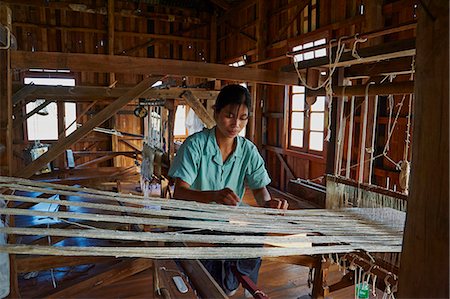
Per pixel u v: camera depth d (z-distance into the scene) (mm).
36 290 2613
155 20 7668
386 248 1114
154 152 4781
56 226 3041
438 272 466
